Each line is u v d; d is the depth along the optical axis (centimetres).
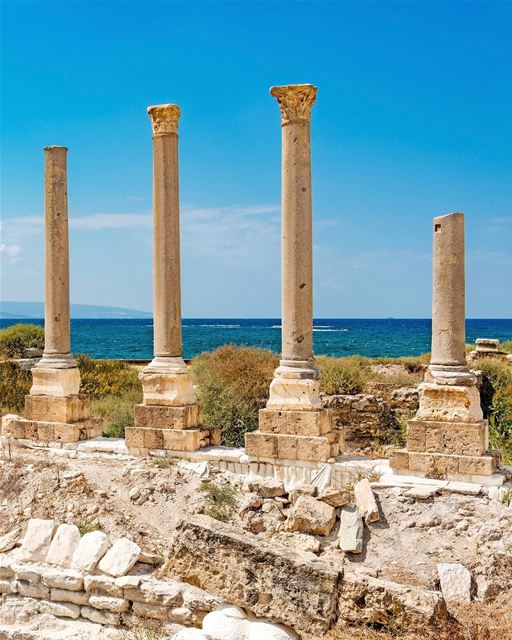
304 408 1415
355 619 939
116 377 2917
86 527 1273
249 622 942
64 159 1719
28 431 1688
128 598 1041
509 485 1277
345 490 1237
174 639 928
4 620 1085
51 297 1716
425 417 1345
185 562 998
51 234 1712
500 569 1082
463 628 923
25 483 1436
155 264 1602
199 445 1547
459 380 1330
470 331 13212
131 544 1108
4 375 2662
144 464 1470
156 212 1597
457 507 1206
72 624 1056
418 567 1103
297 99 1441
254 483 1322
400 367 2942
